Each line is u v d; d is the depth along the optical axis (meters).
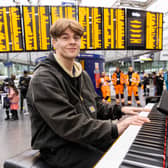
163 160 0.51
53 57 0.79
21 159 0.84
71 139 0.63
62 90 0.71
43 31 3.42
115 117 1.05
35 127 0.74
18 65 11.22
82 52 4.29
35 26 3.39
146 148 0.60
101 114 1.06
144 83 8.07
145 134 0.75
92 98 0.96
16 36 3.39
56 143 0.70
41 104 0.64
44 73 0.68
